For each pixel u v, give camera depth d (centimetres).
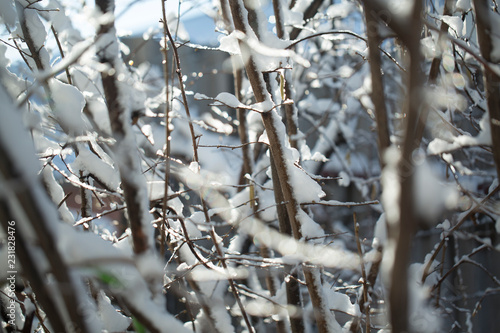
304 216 217
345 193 624
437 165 302
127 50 303
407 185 79
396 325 80
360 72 499
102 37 171
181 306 360
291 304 247
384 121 103
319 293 215
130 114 168
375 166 626
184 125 312
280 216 252
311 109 530
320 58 523
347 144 561
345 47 425
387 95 322
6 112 87
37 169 94
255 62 212
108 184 232
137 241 157
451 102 239
